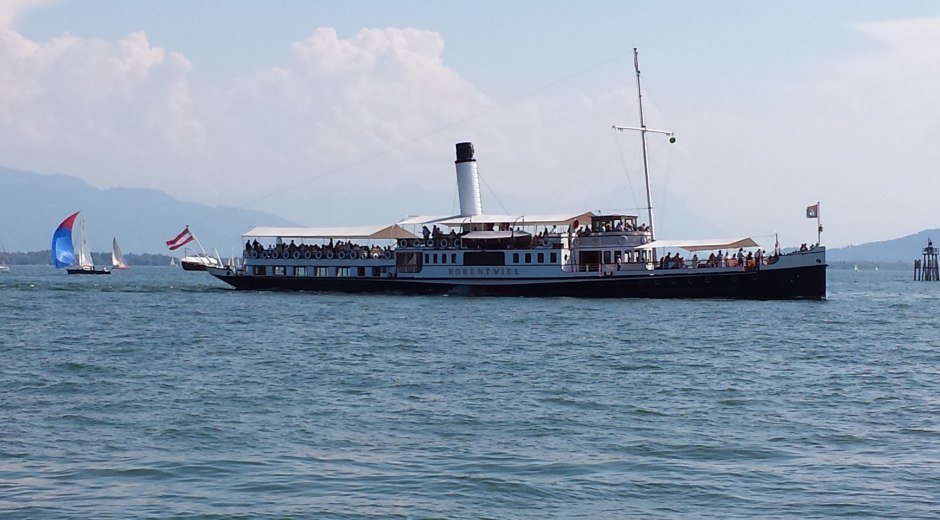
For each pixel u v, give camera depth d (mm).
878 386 49969
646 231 112875
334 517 27875
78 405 43625
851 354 63906
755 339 72250
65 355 62281
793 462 33875
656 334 75250
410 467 33031
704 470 32875
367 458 34219
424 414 41906
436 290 119312
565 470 32812
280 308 103500
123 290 150000
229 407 43375
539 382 50938
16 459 33719
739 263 108812
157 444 36125
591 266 111562
